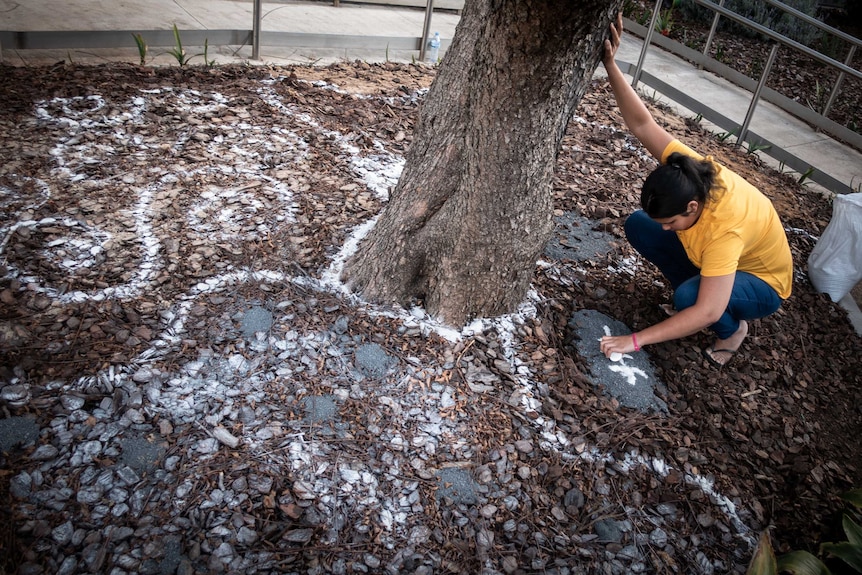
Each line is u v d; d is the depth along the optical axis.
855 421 3.04
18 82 3.88
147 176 3.36
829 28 5.25
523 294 2.94
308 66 5.00
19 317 2.45
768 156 5.38
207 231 3.07
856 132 6.17
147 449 2.13
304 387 2.44
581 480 2.38
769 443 2.75
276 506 2.06
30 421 2.12
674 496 2.42
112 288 2.67
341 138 4.11
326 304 2.79
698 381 2.94
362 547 2.02
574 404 2.63
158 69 4.40
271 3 6.15
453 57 2.64
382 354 2.64
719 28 8.02
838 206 3.76
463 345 2.76
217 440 2.20
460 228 2.62
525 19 2.02
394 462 2.28
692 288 2.81
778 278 2.86
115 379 2.30
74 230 2.92
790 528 2.45
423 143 2.75
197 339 2.52
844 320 3.73
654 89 6.15
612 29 2.43
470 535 2.13
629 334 3.05
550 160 2.54
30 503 1.92
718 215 2.52
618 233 3.80
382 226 2.85
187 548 1.91
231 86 4.41
